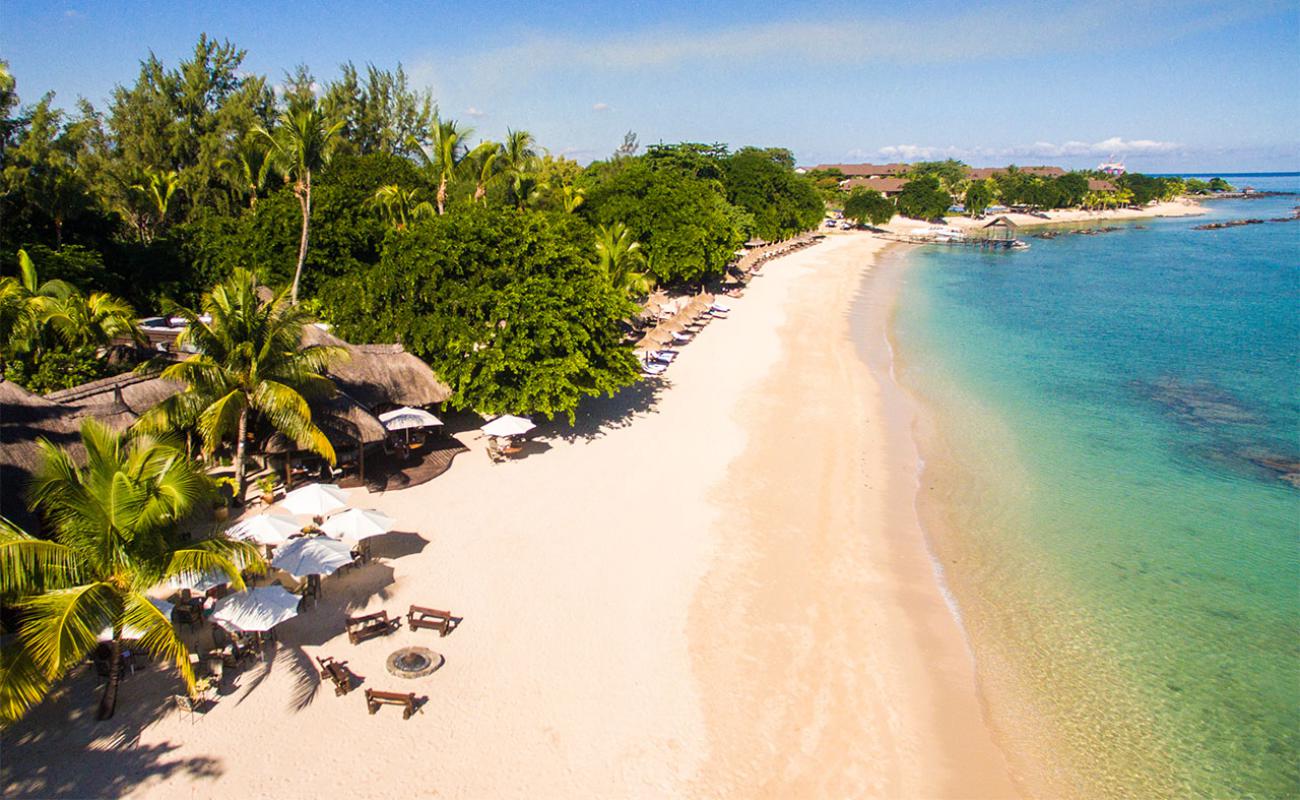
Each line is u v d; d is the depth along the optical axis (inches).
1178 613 834.2
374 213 1685.5
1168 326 2437.3
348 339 1216.2
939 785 588.1
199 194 2001.7
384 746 574.2
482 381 1104.2
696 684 669.9
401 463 1055.0
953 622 802.8
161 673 627.5
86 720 573.9
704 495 1046.4
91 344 1114.7
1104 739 650.8
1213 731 663.8
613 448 1195.9
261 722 586.9
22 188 1350.9
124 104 2068.2
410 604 749.3
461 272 1162.6
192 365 806.5
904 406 1523.1
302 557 693.9
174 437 654.5
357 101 2849.4
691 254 2310.5
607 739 599.5
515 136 1953.7
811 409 1462.8
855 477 1151.0
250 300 847.1
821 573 871.1
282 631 693.3
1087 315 2613.2
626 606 772.6
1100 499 1118.4
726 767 583.8
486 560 837.2
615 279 1840.6
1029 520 1044.5
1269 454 1314.0
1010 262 4109.3
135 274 1565.0
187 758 547.8
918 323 2410.2
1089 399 1625.2
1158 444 1355.8
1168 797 592.1
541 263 1194.6
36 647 468.4
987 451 1299.2
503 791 544.7
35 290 1168.8
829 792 571.5
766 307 2559.1
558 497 1005.8
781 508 1025.5
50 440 747.4
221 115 2100.1
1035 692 705.6
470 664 668.7
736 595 812.0
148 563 537.6
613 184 2541.8
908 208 6245.1
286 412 836.0
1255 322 2509.8
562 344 1159.0
